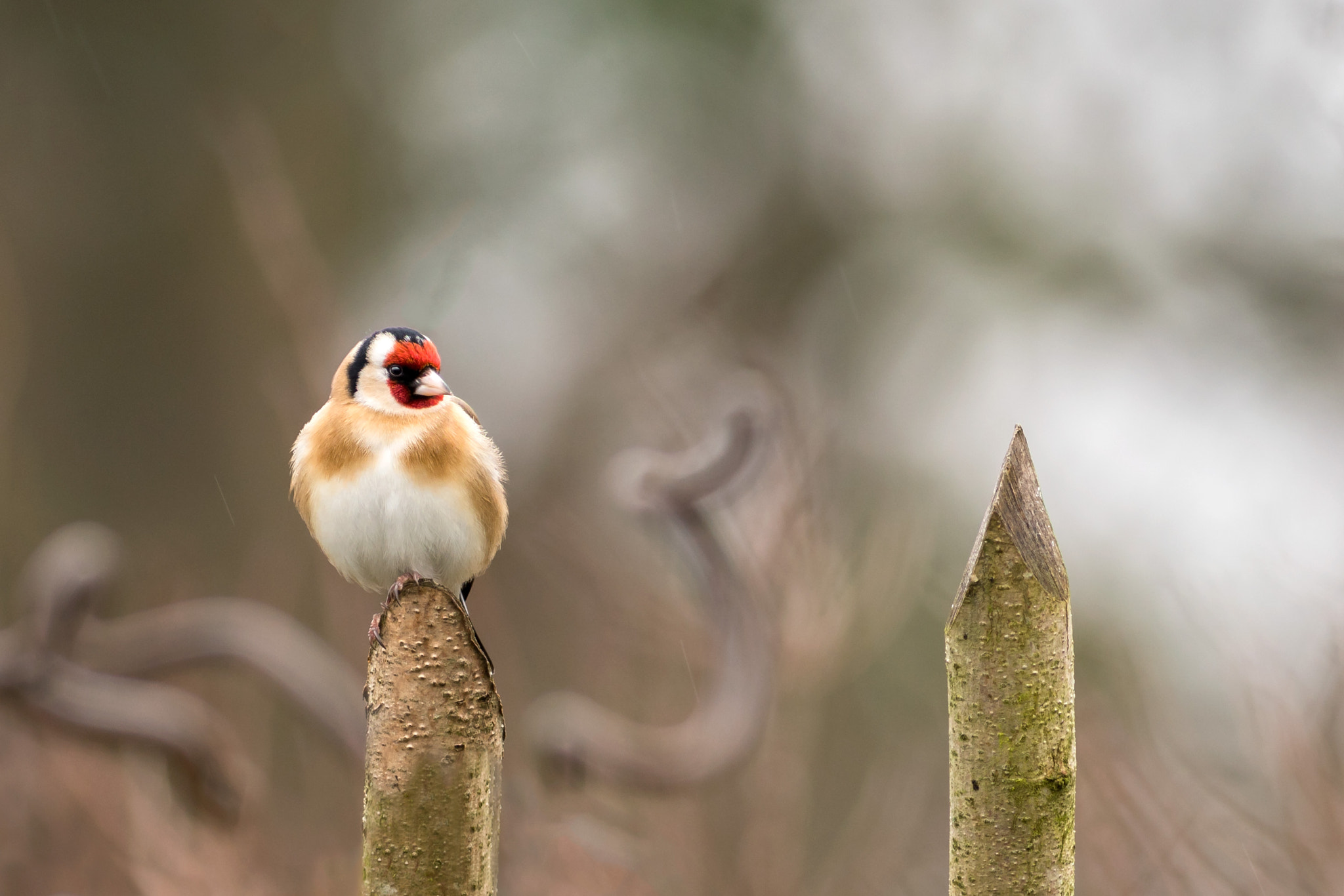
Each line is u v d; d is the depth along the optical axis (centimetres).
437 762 283
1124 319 1731
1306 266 1630
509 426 1677
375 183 1841
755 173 1948
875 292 1862
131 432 1720
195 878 830
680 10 1902
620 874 854
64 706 784
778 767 891
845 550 943
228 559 1473
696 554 810
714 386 1175
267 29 1830
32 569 1376
